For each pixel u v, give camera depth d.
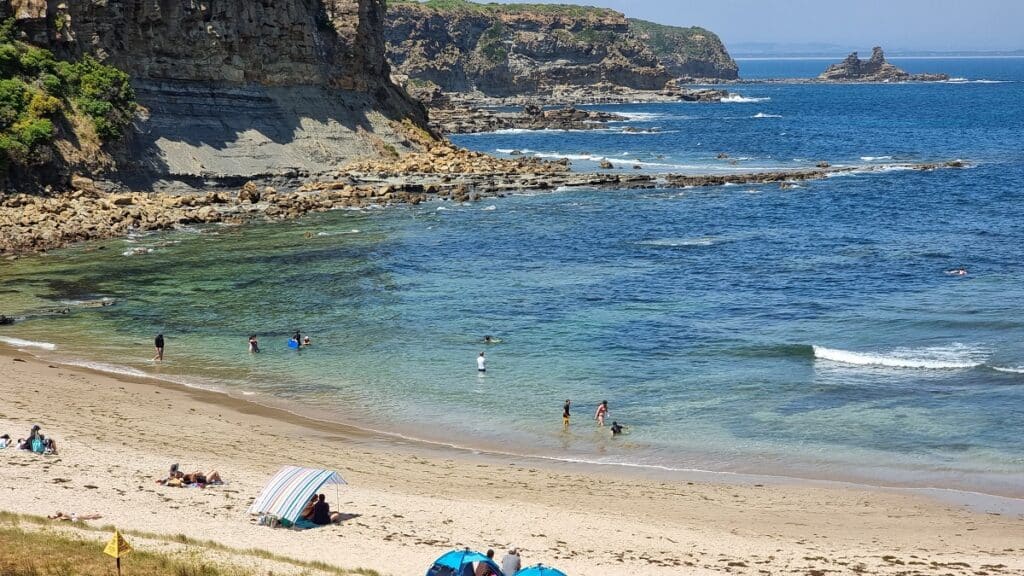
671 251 97.81
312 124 146.62
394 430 50.97
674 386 57.62
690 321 71.56
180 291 81.00
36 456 41.56
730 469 45.75
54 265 89.50
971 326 68.25
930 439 48.72
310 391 57.00
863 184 142.62
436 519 37.53
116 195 114.31
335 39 158.00
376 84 165.75
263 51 143.50
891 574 33.34
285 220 115.00
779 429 50.59
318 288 82.44
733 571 33.31
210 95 136.62
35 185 110.12
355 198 126.56
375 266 90.94
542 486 42.91
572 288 82.38
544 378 59.34
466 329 70.00
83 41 124.50
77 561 29.97
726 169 161.25
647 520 38.75
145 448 44.56
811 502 41.50
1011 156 177.38
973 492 42.66
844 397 55.09
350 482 41.84
